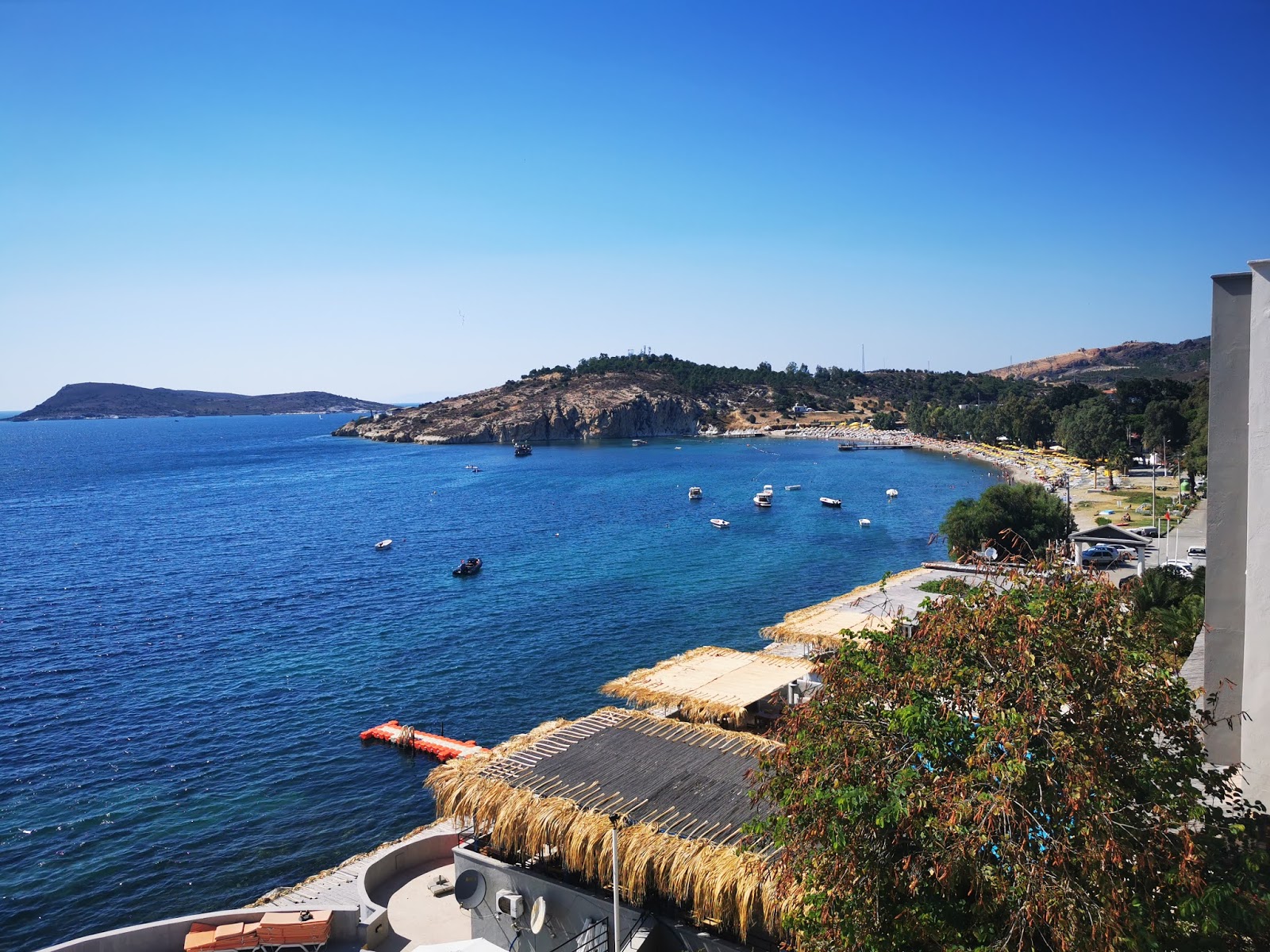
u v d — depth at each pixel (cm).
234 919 2936
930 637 1559
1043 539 8438
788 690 3575
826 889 1484
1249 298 1544
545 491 18238
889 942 1383
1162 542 8912
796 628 4247
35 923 3559
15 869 3931
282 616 8094
